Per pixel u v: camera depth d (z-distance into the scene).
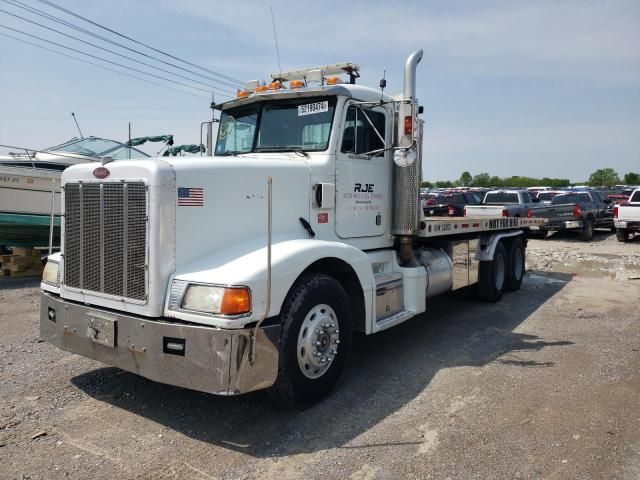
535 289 9.55
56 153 12.03
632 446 3.57
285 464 3.37
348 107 5.21
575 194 20.02
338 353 4.46
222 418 4.04
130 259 3.83
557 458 3.41
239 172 4.24
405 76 5.49
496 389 4.58
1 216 10.32
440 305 8.17
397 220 5.91
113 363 3.93
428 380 4.82
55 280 4.55
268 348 3.72
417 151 5.34
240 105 5.69
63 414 4.07
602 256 14.38
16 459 3.39
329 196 5.00
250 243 4.25
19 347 5.66
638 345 5.88
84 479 3.17
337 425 3.92
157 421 3.98
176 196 3.81
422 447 3.57
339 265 4.70
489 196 19.80
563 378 4.84
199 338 3.50
